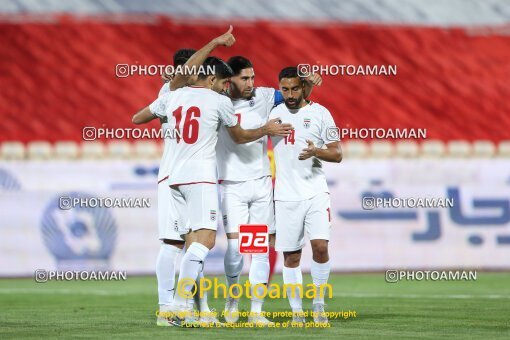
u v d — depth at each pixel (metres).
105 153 55.53
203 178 25.47
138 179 51.50
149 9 69.44
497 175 54.47
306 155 25.56
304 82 26.84
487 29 72.31
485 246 53.78
